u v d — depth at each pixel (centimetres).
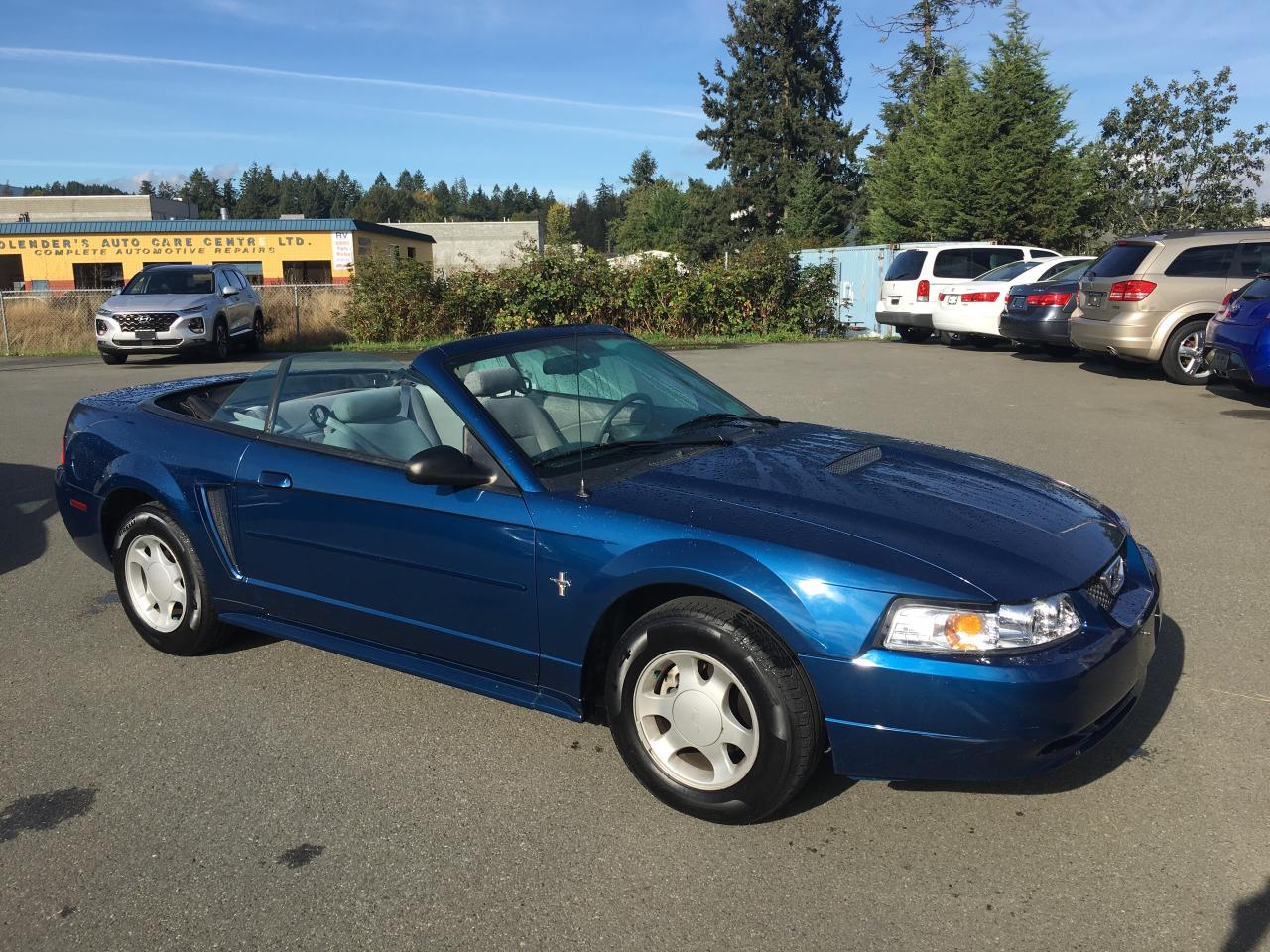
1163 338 1177
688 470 345
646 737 313
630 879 277
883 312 1844
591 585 312
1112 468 752
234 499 404
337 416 393
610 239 9819
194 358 1859
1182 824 297
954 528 303
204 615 424
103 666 428
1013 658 270
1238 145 2689
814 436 404
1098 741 292
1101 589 301
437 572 348
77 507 462
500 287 1945
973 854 285
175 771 339
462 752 351
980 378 1282
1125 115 2780
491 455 342
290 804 318
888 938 250
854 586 277
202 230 4159
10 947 253
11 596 520
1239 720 360
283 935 256
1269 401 1055
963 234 2762
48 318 2092
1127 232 2789
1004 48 2680
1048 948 246
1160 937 248
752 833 298
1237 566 529
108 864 288
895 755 277
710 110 5494
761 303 2028
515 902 267
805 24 5359
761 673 282
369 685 407
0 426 1029
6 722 377
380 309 1939
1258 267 1144
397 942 253
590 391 390
